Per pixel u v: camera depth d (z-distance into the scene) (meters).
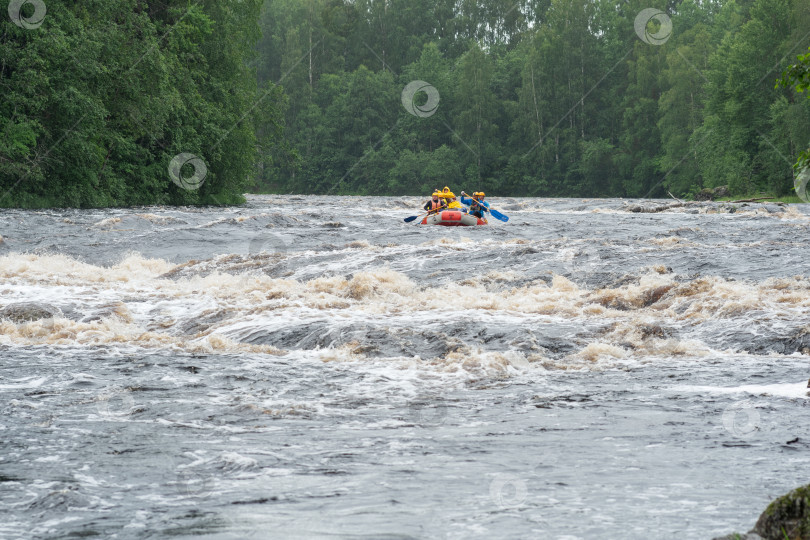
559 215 66.12
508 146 170.00
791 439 11.40
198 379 16.14
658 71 155.75
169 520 8.20
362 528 7.91
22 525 8.12
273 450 10.99
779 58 116.75
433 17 196.88
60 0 71.38
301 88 181.62
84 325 22.03
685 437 11.62
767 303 21.97
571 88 166.00
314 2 189.75
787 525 7.24
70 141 70.56
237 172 92.69
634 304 24.25
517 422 12.68
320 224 54.09
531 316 22.75
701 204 80.00
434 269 31.86
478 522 8.07
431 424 12.59
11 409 13.48
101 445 11.24
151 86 78.31
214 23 90.19
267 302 25.28
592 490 9.13
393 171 168.12
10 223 49.81
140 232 46.91
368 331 20.27
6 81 68.19
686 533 7.70
